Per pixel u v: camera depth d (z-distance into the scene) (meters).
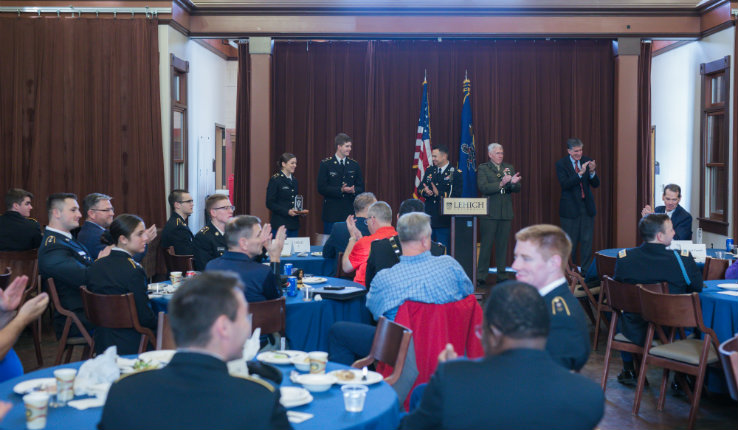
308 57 9.62
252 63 9.30
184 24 9.01
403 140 9.62
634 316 4.63
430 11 9.20
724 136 8.74
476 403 1.74
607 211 9.62
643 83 9.59
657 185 10.73
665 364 4.29
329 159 8.27
